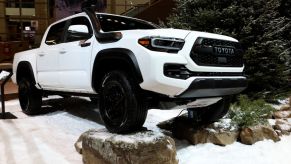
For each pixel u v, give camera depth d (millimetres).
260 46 6902
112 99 4180
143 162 3613
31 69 6387
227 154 4578
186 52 3895
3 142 4801
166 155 3752
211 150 4668
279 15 9164
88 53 4723
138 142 3674
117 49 4082
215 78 4082
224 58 4371
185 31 4152
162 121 5906
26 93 6609
